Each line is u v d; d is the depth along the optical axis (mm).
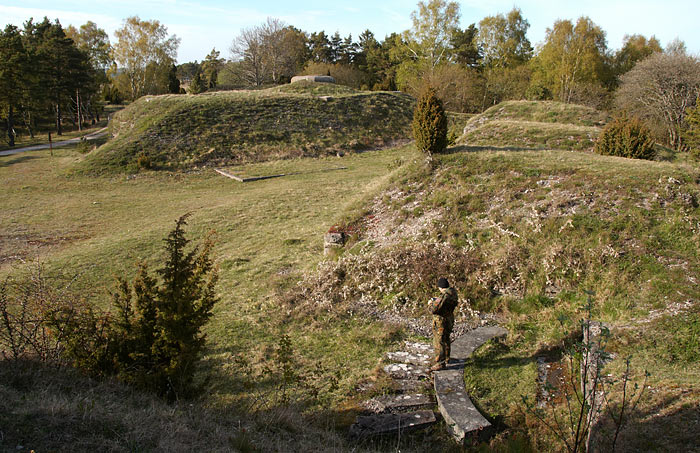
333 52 84250
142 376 5707
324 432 5562
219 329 9039
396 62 70312
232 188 24188
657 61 34062
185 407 5559
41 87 45062
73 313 6055
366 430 5590
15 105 43969
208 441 4465
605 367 6207
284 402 6184
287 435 5207
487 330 8148
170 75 62156
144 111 35719
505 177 12414
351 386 6828
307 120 35281
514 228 10578
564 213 10516
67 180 25812
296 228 16141
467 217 11430
